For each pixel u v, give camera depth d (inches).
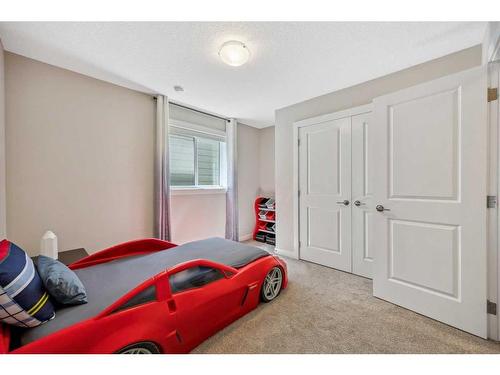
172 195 121.5
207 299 52.5
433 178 61.9
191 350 50.1
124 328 38.8
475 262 55.5
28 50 69.2
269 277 73.7
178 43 65.7
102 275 58.1
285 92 103.6
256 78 89.0
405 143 67.2
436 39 64.7
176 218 124.0
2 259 36.6
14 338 36.5
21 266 38.6
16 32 60.1
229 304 58.8
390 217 71.1
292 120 120.6
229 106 123.2
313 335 56.0
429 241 63.2
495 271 54.0
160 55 72.1
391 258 71.6
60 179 81.5
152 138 108.0
